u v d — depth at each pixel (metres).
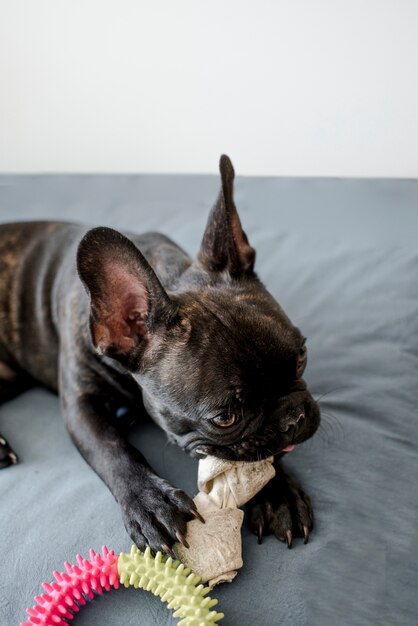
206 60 1.30
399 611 0.72
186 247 1.18
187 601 0.68
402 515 0.79
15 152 1.48
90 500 0.83
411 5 1.18
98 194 1.33
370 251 1.12
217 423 0.75
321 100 1.28
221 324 0.77
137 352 0.79
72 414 0.89
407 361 0.96
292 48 1.25
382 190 1.24
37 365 1.02
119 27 1.31
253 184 1.29
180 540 0.73
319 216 1.21
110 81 1.36
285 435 0.77
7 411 0.99
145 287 0.77
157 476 0.80
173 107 1.35
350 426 0.88
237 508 0.76
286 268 1.12
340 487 0.82
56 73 1.37
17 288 1.03
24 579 0.76
